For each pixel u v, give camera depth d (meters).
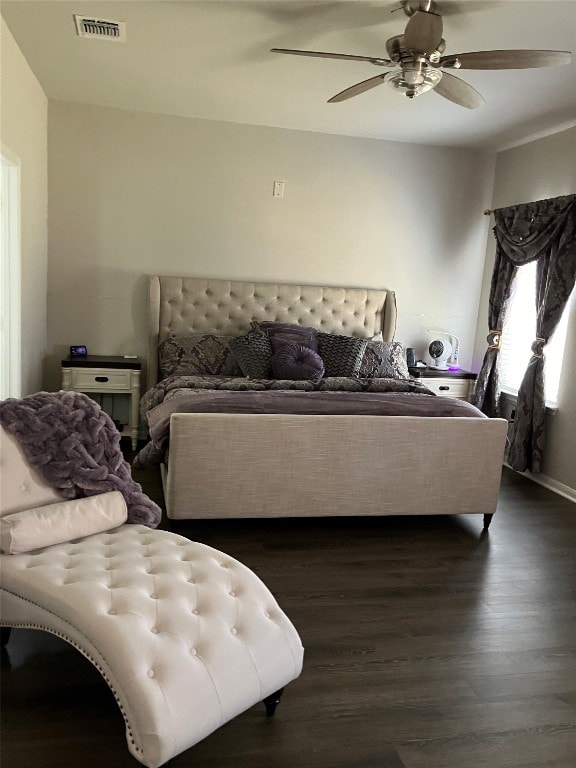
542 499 4.21
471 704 2.03
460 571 3.03
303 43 3.24
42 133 4.44
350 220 5.24
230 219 5.04
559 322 4.37
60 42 3.42
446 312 5.56
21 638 2.26
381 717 1.94
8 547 1.95
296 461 3.21
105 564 1.95
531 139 4.85
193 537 3.20
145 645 1.61
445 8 2.71
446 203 5.39
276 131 4.98
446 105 4.12
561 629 2.55
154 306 4.88
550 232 4.42
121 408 5.06
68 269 4.86
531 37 2.98
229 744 1.78
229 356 4.72
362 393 3.87
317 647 2.29
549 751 1.85
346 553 3.14
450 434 3.41
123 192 4.84
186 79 3.94
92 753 1.71
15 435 2.26
